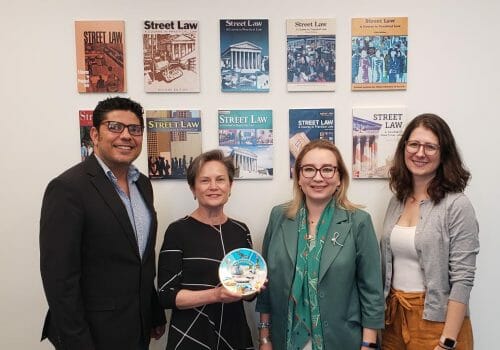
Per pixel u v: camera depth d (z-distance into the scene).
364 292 1.33
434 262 1.28
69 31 1.59
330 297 1.28
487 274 1.67
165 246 1.35
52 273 1.10
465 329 1.32
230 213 1.67
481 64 1.62
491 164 1.64
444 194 1.31
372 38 1.61
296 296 1.30
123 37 1.59
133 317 1.23
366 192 1.65
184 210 1.65
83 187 1.15
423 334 1.31
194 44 1.60
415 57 1.62
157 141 1.63
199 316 1.30
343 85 1.63
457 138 1.64
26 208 1.64
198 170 1.36
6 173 1.63
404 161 1.42
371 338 1.30
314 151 1.35
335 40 1.61
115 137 1.18
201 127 1.63
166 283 1.29
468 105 1.63
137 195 1.34
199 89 1.62
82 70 1.59
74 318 1.11
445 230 1.28
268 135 1.63
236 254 1.27
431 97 1.63
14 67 1.60
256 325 1.68
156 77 1.60
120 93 1.62
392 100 1.63
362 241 1.33
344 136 1.64
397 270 1.39
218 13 1.60
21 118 1.61
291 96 1.63
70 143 1.63
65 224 1.11
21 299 1.66
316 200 1.37
